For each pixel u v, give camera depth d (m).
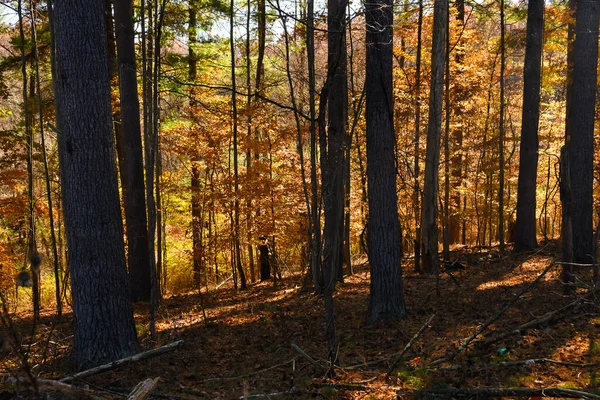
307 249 13.83
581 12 10.52
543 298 8.31
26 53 13.38
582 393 4.57
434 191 10.54
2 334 3.78
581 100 10.62
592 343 5.85
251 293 13.83
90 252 6.52
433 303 9.40
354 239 21.59
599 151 16.44
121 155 13.77
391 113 8.28
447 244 14.40
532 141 13.36
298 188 13.17
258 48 16.02
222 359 7.37
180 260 18.44
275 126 13.14
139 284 12.30
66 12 6.29
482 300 8.98
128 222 12.16
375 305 8.48
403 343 7.21
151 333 8.11
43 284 16.17
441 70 10.70
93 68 6.40
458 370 5.68
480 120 17.88
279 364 6.75
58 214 14.42
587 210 10.75
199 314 10.92
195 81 13.71
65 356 7.02
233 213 15.34
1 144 13.16
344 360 6.80
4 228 13.88
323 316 9.47
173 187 15.13
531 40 12.95
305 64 13.59
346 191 13.44
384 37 8.04
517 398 4.82
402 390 5.27
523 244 13.58
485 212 17.50
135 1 14.00
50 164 14.88
